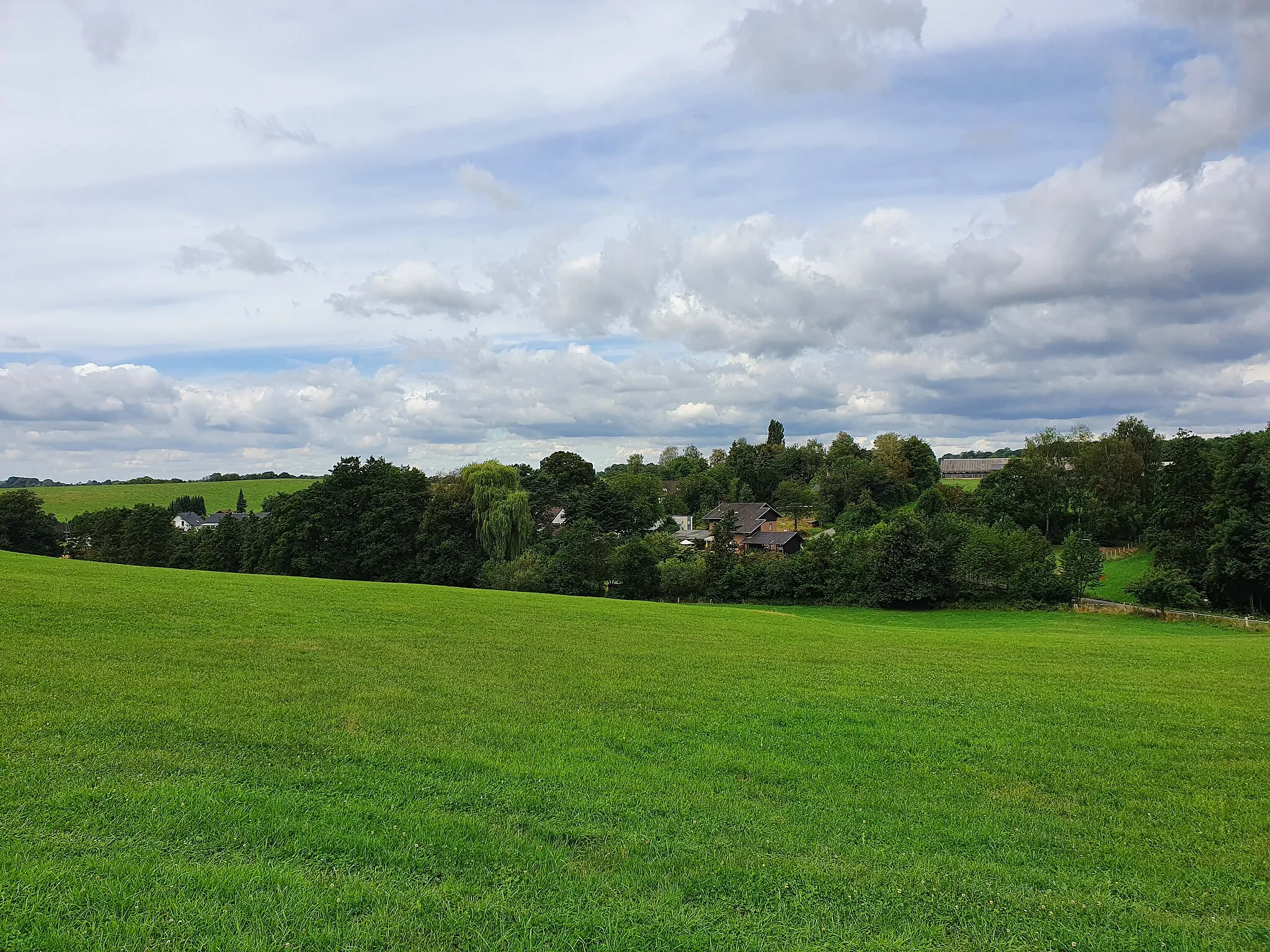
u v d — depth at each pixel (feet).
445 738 51.01
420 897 28.50
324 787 40.14
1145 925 30.17
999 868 35.24
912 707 69.46
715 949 26.58
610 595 310.86
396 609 123.34
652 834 36.81
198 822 33.76
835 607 295.28
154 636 80.43
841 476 538.06
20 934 23.71
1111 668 99.91
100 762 40.29
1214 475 280.92
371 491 329.52
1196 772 51.78
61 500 578.25
